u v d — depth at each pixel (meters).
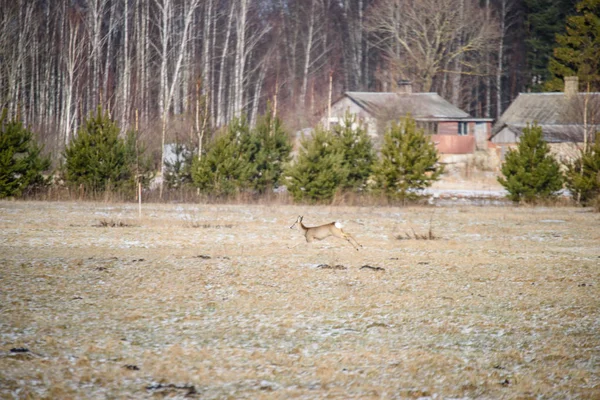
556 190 110.50
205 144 118.44
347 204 104.31
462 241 61.34
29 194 103.56
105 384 23.94
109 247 53.91
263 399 22.81
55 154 146.75
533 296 38.25
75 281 40.47
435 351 28.11
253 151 112.12
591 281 42.62
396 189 106.31
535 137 109.62
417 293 38.59
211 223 73.12
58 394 22.91
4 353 26.77
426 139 107.69
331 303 35.91
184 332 30.27
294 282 41.12
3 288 38.16
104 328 30.66
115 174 105.81
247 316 33.09
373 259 49.94
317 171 105.19
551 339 29.95
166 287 39.22
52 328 30.44
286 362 26.45
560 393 23.66
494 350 28.39
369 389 23.73
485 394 23.53
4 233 61.09
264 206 98.94
